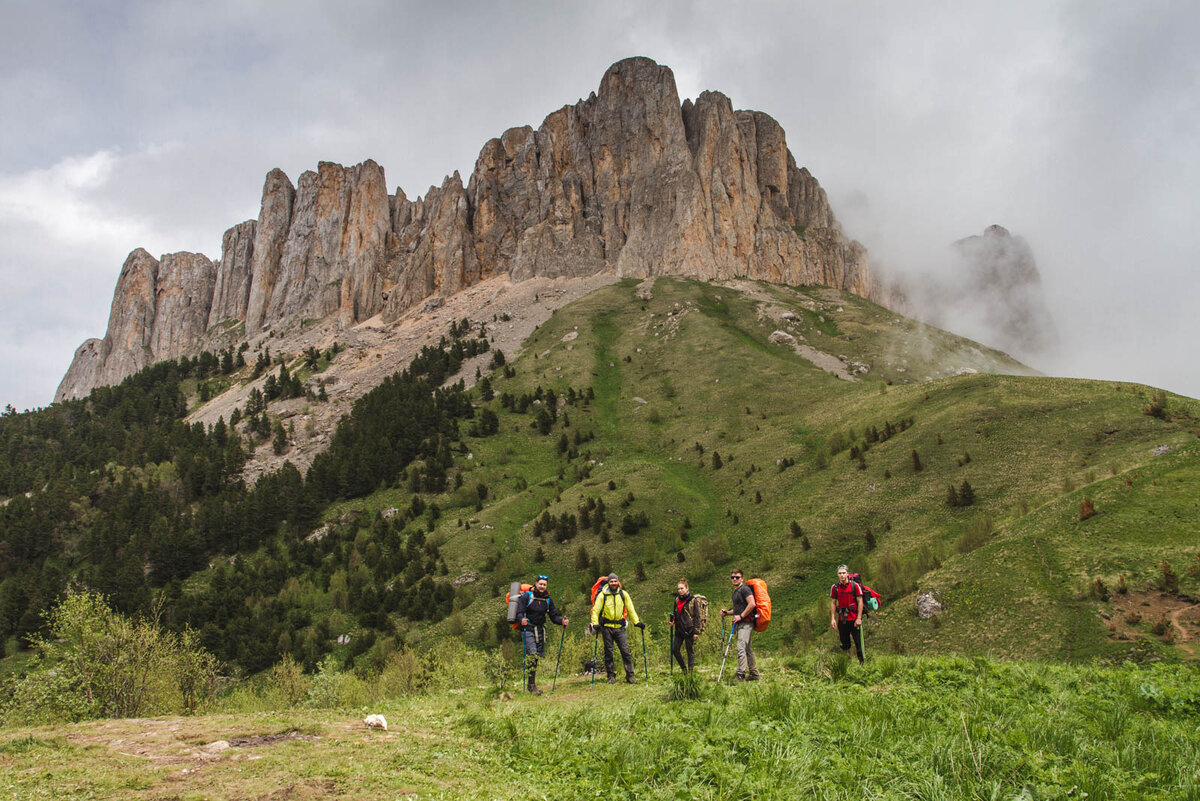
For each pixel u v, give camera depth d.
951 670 15.09
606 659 18.86
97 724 12.09
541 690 18.00
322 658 90.94
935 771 7.97
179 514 149.62
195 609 107.19
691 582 86.19
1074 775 7.54
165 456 186.88
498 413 170.38
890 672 15.62
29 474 185.62
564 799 7.79
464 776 8.79
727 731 9.87
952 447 92.62
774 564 83.56
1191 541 47.50
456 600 94.75
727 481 116.75
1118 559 48.62
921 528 78.00
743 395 155.75
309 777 8.52
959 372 183.50
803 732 9.70
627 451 143.25
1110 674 15.10
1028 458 82.69
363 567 114.12
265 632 96.31
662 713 11.41
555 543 105.69
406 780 8.45
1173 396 86.94
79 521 148.62
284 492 150.38
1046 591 48.72
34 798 7.70
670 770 8.47
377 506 138.50
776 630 68.00
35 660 37.06
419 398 185.75
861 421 116.75
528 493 126.81
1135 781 7.50
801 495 99.56
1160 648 38.41
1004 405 97.69
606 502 112.12
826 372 170.75
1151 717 11.09
